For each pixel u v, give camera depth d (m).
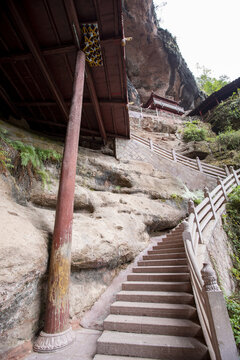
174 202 9.31
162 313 3.49
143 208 8.11
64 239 3.83
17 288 2.93
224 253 6.55
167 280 4.46
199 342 2.79
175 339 2.90
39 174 6.20
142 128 18.86
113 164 9.27
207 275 2.64
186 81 27.53
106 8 5.09
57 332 3.20
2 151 4.92
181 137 18.81
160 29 23.83
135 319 3.41
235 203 8.14
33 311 3.36
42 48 5.97
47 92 7.62
